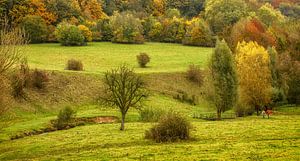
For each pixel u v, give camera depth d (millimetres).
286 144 36062
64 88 87562
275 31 120438
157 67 120312
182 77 111375
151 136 44500
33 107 74688
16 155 41906
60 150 42469
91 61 122812
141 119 69500
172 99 96562
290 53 96062
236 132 45875
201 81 111250
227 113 83125
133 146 40562
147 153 35312
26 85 78875
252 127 49031
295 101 87250
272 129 46250
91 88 91562
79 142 45969
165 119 43812
